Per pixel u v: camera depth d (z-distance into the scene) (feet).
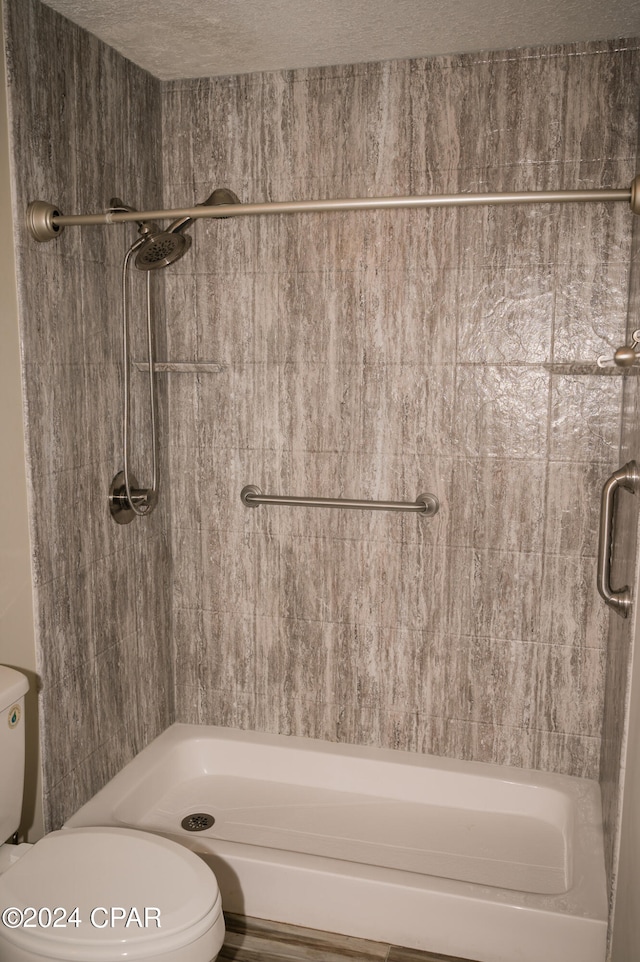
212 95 7.84
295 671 8.52
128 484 7.30
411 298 7.58
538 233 7.21
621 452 7.07
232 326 8.11
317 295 7.82
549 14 6.28
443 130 7.30
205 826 7.57
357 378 7.84
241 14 6.30
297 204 5.53
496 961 6.16
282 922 6.64
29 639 6.33
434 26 6.54
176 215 5.79
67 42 6.40
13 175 5.80
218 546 8.54
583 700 7.75
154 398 7.61
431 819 7.72
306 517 8.20
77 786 7.06
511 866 6.98
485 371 7.52
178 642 8.85
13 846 5.84
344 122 7.53
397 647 8.16
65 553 6.70
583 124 7.00
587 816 7.20
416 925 6.30
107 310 7.22
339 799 8.06
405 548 7.97
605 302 7.16
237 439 8.29
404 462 7.84
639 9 6.18
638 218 6.41
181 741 8.46
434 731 8.21
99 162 6.95
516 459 7.57
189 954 4.75
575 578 7.58
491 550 7.75
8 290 5.83
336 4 6.09
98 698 7.34
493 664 7.93
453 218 7.36
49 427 6.39
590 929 5.89
